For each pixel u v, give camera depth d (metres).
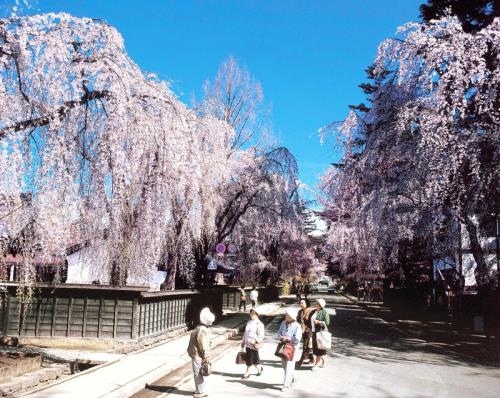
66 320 16.56
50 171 11.02
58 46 10.99
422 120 18.28
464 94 18.14
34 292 15.90
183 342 17.83
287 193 32.75
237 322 27.98
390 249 29.58
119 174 12.17
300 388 10.28
